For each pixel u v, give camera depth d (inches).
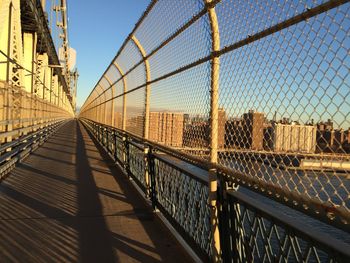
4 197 252.2
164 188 197.3
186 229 158.4
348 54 65.8
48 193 268.5
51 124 1006.4
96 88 807.7
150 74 238.2
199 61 135.2
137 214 216.4
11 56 446.0
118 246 164.4
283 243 85.1
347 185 67.0
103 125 600.4
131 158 309.4
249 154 100.7
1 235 175.0
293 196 77.8
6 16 413.7
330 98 70.4
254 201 100.2
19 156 415.8
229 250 116.8
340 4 66.6
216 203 121.3
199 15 131.0
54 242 167.9
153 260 149.9
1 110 355.6
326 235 72.2
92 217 208.5
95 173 361.1
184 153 154.6
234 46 107.7
